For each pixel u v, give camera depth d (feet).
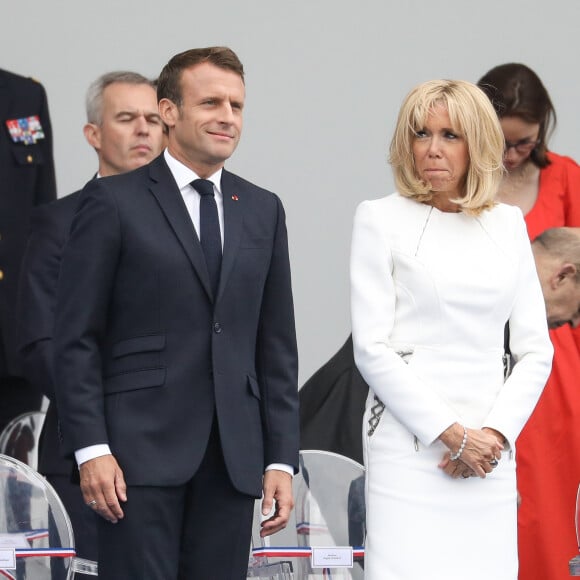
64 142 80.18
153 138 65.16
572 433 63.93
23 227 72.18
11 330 70.95
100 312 45.75
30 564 47.73
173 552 45.42
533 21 83.87
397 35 83.05
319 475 51.90
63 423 45.34
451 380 47.96
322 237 81.97
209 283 46.16
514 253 49.34
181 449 45.34
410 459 47.78
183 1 81.15
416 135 48.80
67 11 80.23
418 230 48.67
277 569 50.96
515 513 48.93
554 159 67.82
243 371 46.68
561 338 64.75
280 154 81.82
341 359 62.90
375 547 47.96
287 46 82.07
